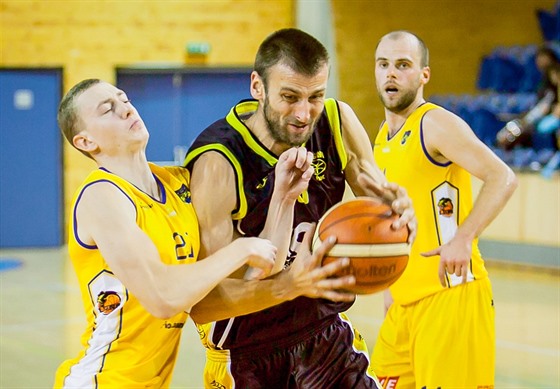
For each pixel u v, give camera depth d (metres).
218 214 3.08
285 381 3.45
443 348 3.95
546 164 11.28
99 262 2.83
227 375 3.44
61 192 14.09
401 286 4.08
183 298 2.64
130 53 14.46
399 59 4.09
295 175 2.95
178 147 14.82
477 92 15.85
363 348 3.57
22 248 13.98
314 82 2.87
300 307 3.36
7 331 7.77
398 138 4.13
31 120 13.97
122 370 2.91
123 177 2.91
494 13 15.91
